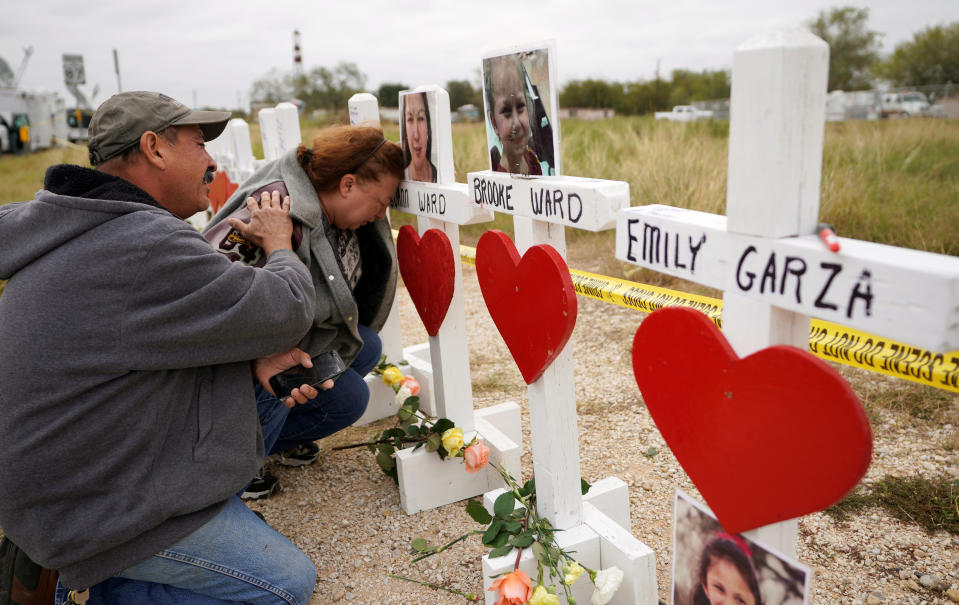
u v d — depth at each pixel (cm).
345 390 271
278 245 214
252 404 193
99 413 168
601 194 164
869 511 235
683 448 144
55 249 167
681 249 137
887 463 259
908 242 486
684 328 136
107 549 172
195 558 186
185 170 193
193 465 178
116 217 169
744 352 127
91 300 165
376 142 243
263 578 194
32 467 163
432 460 262
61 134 2355
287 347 196
